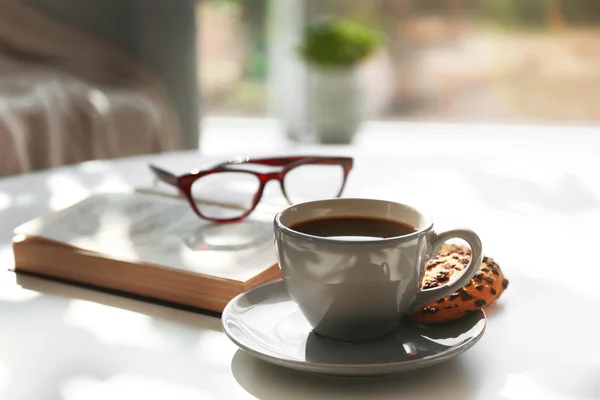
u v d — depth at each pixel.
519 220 0.90
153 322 0.66
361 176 1.11
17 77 2.38
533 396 0.57
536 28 3.06
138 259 0.69
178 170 1.12
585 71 3.06
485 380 0.58
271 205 0.85
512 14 3.07
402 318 0.64
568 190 1.04
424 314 0.63
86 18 2.77
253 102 3.45
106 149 2.18
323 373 0.57
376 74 3.30
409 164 1.23
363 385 0.58
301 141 3.31
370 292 0.60
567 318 0.66
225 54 3.40
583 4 2.98
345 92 3.09
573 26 3.02
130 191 0.91
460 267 0.67
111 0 2.75
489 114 3.22
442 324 0.63
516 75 3.14
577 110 3.12
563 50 3.06
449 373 0.59
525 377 0.59
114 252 0.71
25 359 0.60
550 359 0.61
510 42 3.11
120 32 2.78
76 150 2.12
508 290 0.71
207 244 0.72
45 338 0.63
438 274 0.66
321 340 0.61
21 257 0.74
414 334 0.62
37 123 1.96
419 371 0.59
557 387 0.57
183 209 0.81
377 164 1.23
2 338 0.63
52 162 1.99
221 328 0.65
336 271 0.59
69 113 2.12
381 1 3.21
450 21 3.14
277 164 0.94
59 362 0.60
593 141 2.98
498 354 0.61
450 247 0.72
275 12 3.32
